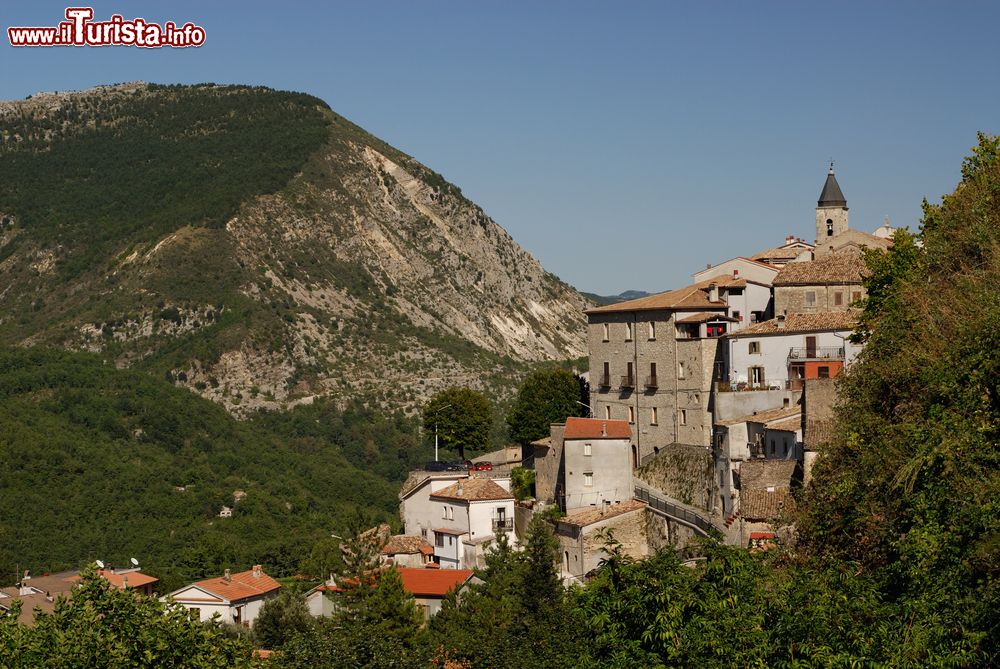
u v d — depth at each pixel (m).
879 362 55.69
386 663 55.94
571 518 87.06
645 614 36.28
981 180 64.50
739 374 95.19
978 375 45.44
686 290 106.31
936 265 61.22
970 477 41.12
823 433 68.25
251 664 43.38
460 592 80.00
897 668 33.28
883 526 44.81
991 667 33.94
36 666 38.31
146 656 39.59
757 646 34.19
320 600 94.81
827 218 123.19
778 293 97.44
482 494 97.56
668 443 100.81
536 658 53.12
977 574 37.69
